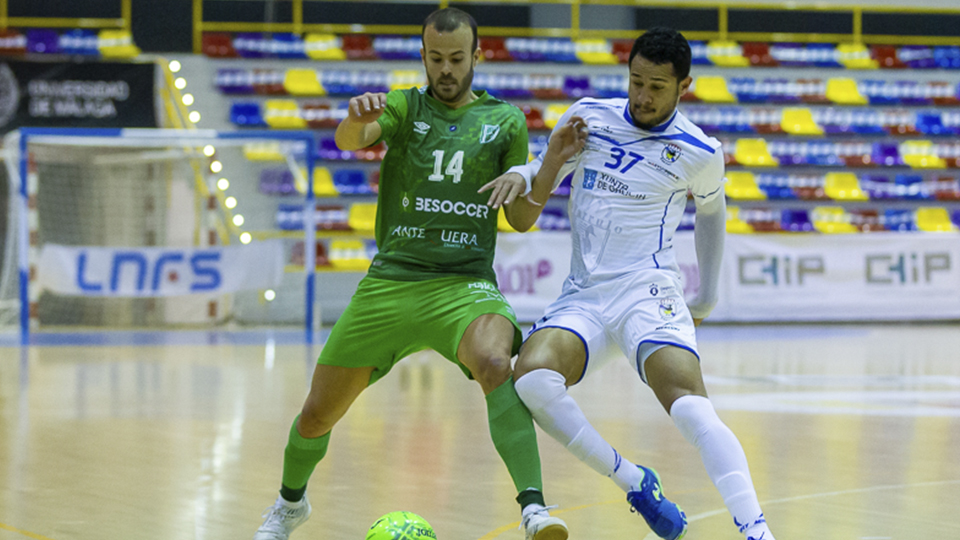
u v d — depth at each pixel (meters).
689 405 6.04
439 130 6.93
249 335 27.36
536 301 29.45
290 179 32.12
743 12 35.56
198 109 32.56
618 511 7.81
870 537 7.00
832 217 34.16
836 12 35.75
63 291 27.00
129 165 31.05
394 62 33.91
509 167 6.97
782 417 12.88
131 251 27.31
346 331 6.80
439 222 6.80
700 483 8.89
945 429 11.95
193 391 15.33
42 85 29.64
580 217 6.82
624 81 34.41
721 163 6.73
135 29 32.81
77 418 12.59
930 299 31.36
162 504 7.95
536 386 6.21
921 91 35.56
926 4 35.97
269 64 33.22
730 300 30.58
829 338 26.61
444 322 6.64
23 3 32.50
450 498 8.21
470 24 6.84
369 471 9.33
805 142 34.62
